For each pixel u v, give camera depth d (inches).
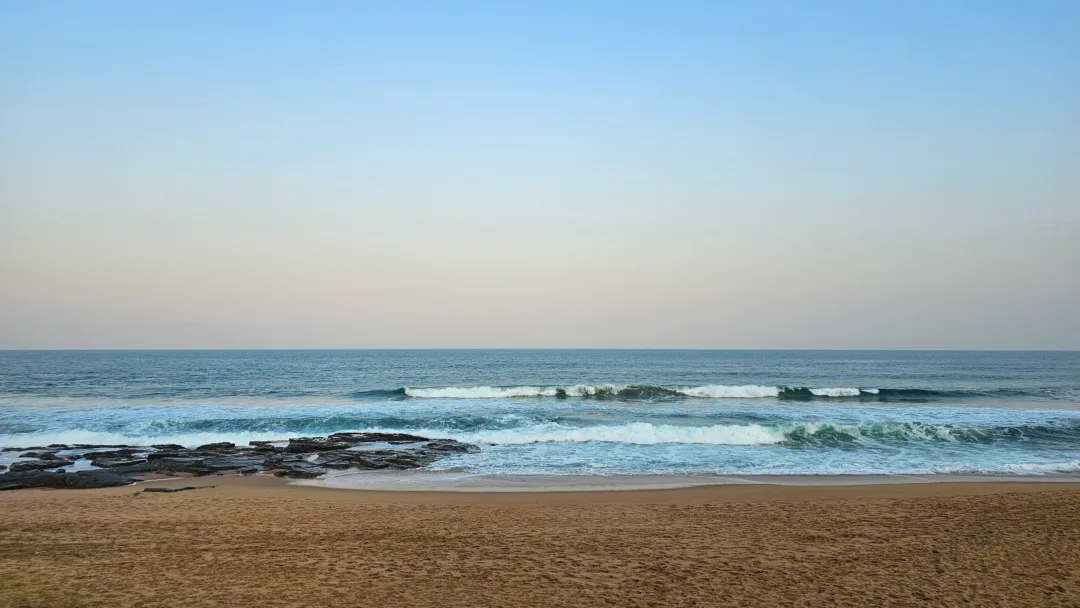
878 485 626.2
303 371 2805.1
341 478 656.4
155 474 674.8
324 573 341.7
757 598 310.7
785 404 1320.1
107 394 1610.5
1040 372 2800.2
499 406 1245.1
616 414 1117.7
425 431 943.7
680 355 6141.7
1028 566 359.6
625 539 418.6
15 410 1164.5
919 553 385.4
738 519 478.3
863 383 2124.8
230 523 458.3
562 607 297.4
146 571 342.0
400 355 5999.0
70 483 616.7
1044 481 650.2
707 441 873.5
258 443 847.1
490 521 471.5
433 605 297.3
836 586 327.9
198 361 3971.5
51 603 291.4
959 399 1473.9
